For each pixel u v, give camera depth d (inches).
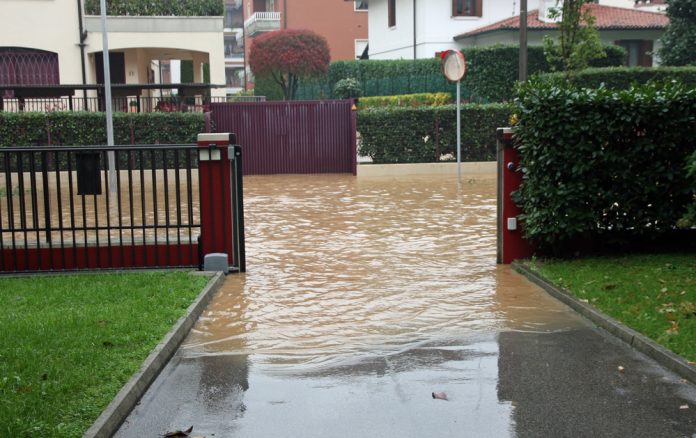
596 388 194.7
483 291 299.7
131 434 170.4
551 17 857.5
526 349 227.6
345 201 602.2
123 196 648.4
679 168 330.6
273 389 197.5
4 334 224.8
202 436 168.4
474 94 1110.4
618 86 980.6
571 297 276.8
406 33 1423.5
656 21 1328.7
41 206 589.3
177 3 1036.5
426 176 820.6
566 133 322.0
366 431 170.4
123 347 218.2
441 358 220.5
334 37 1935.3
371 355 224.2
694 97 325.4
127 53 1083.9
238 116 876.6
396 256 372.8
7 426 157.4
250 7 2416.3
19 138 797.9
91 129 808.3
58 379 189.5
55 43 1011.3
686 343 215.3
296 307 279.9
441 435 167.8
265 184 765.3
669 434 166.7
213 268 333.4
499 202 349.1
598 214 332.8
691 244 352.2
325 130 885.8
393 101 1175.6
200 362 220.2
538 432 168.7
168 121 818.2
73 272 326.0
